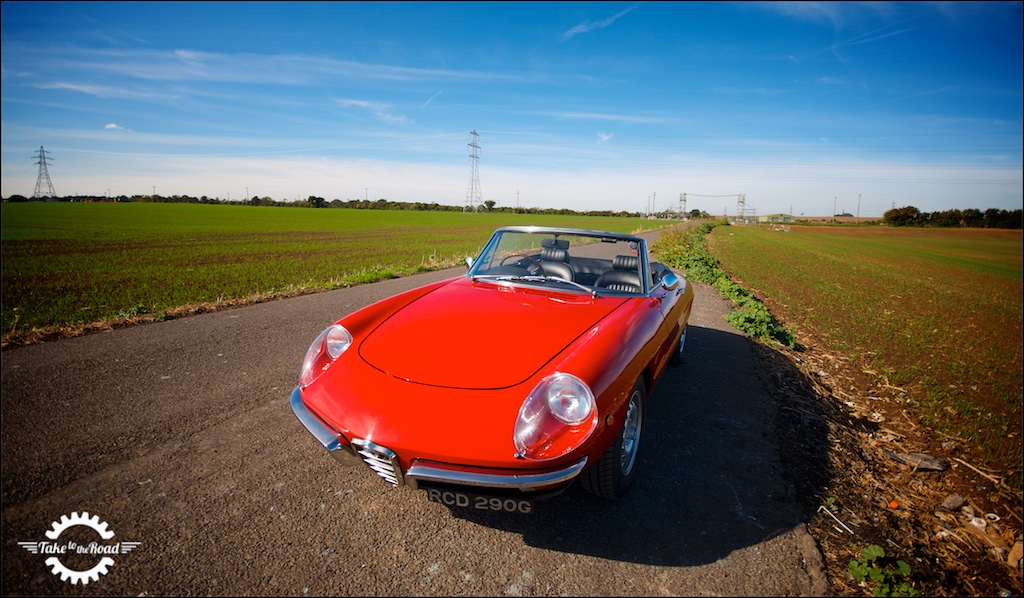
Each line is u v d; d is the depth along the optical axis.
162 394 3.63
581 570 2.10
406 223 52.97
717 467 2.99
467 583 2.00
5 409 3.28
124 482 2.54
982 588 2.19
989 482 3.16
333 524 2.31
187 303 7.04
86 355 4.47
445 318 2.79
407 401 2.20
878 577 2.11
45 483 2.49
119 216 49.75
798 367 5.24
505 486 2.01
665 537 2.33
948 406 4.51
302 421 2.39
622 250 3.67
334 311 6.65
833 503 2.70
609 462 2.40
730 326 6.84
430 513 2.43
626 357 2.46
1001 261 35.09
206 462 2.76
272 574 2.00
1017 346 7.61
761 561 2.20
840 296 11.66
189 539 2.16
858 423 3.98
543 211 141.12
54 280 10.02
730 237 43.69
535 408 2.08
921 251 42.12
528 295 3.26
